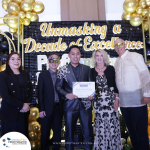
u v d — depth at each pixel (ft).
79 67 7.38
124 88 7.61
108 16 15.30
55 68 8.57
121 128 10.80
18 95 6.92
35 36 11.35
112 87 7.47
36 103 10.90
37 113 9.02
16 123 6.86
